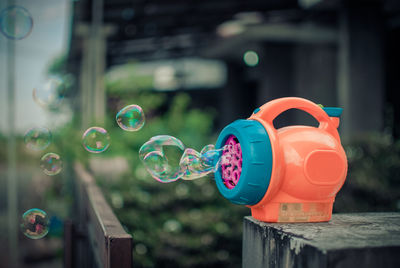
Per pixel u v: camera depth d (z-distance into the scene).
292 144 1.10
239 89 9.55
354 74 5.60
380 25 5.64
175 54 8.59
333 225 1.13
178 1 4.78
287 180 1.10
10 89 3.99
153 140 1.41
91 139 1.77
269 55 7.40
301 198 1.13
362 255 0.87
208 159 1.29
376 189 3.23
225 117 9.70
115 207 3.00
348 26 5.61
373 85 5.60
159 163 1.37
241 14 6.14
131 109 1.67
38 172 8.55
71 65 7.61
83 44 5.76
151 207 3.31
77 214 3.05
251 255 1.22
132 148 4.23
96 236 1.40
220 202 3.63
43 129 2.22
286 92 7.47
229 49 8.18
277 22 6.53
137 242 2.81
